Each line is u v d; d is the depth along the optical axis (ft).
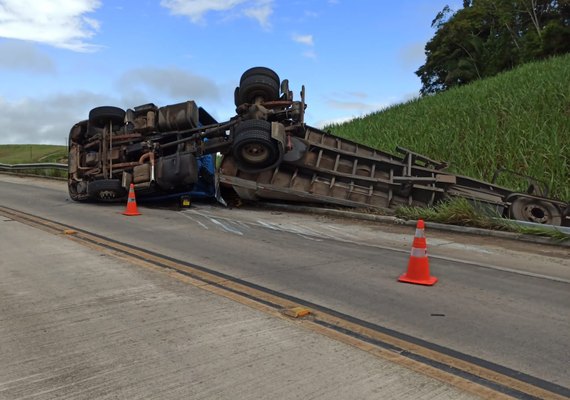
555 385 11.55
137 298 17.61
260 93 45.11
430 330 15.08
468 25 159.12
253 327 14.94
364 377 11.70
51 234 29.89
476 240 31.48
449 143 52.11
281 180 44.55
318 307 17.07
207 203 48.93
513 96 59.62
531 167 41.96
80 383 11.23
